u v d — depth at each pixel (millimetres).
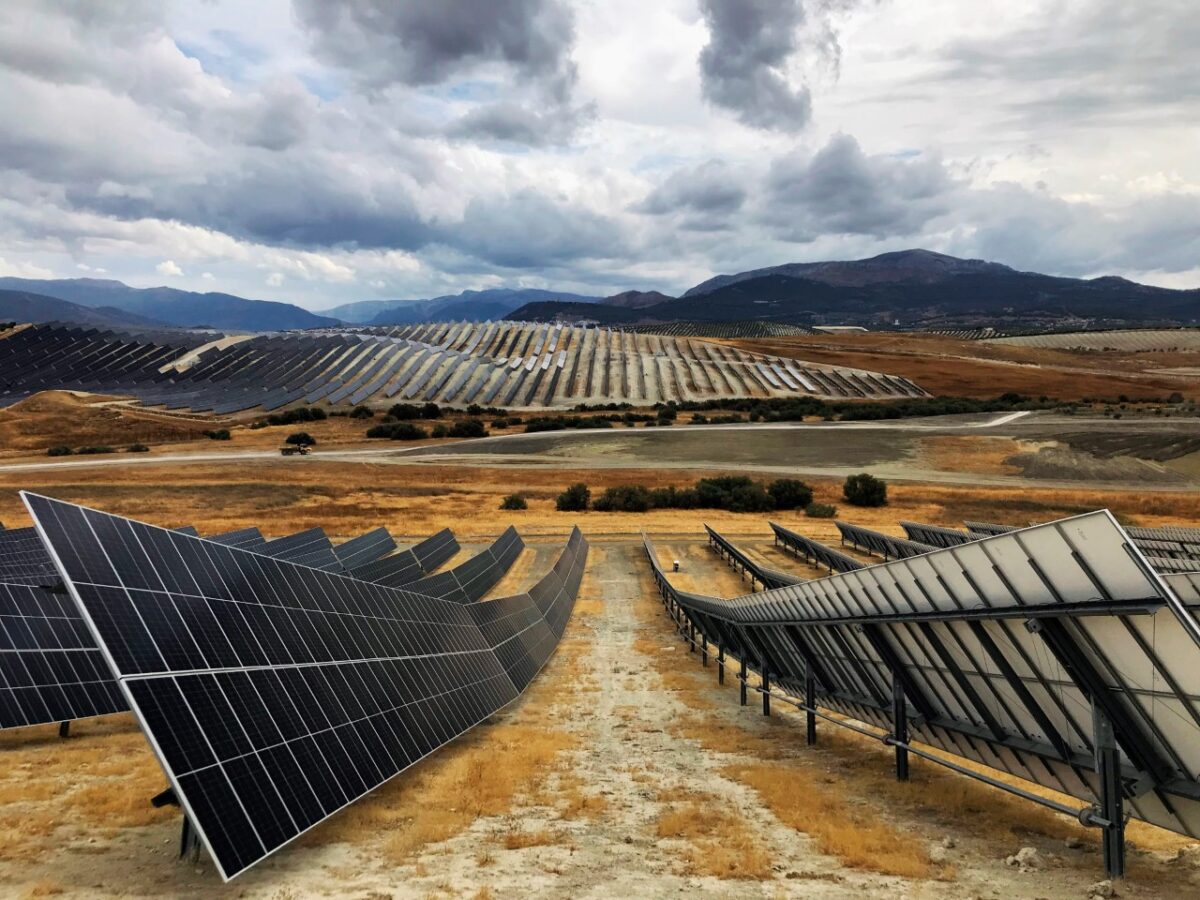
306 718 21406
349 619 27688
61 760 27172
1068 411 171375
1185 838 19375
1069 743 19203
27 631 30297
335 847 19453
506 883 17453
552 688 42688
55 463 131250
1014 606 18188
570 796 24219
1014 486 116688
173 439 158875
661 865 18594
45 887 16625
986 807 22562
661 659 51750
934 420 166250
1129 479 120000
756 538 94688
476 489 118688
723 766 28438
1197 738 15586
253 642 21547
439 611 37656
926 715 25312
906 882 17188
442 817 21672
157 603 19062
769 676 38281
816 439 149750
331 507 105188
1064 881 16891
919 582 21641
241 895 16500
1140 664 15883
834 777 26625
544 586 60094
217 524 94125
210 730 17828
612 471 130000
